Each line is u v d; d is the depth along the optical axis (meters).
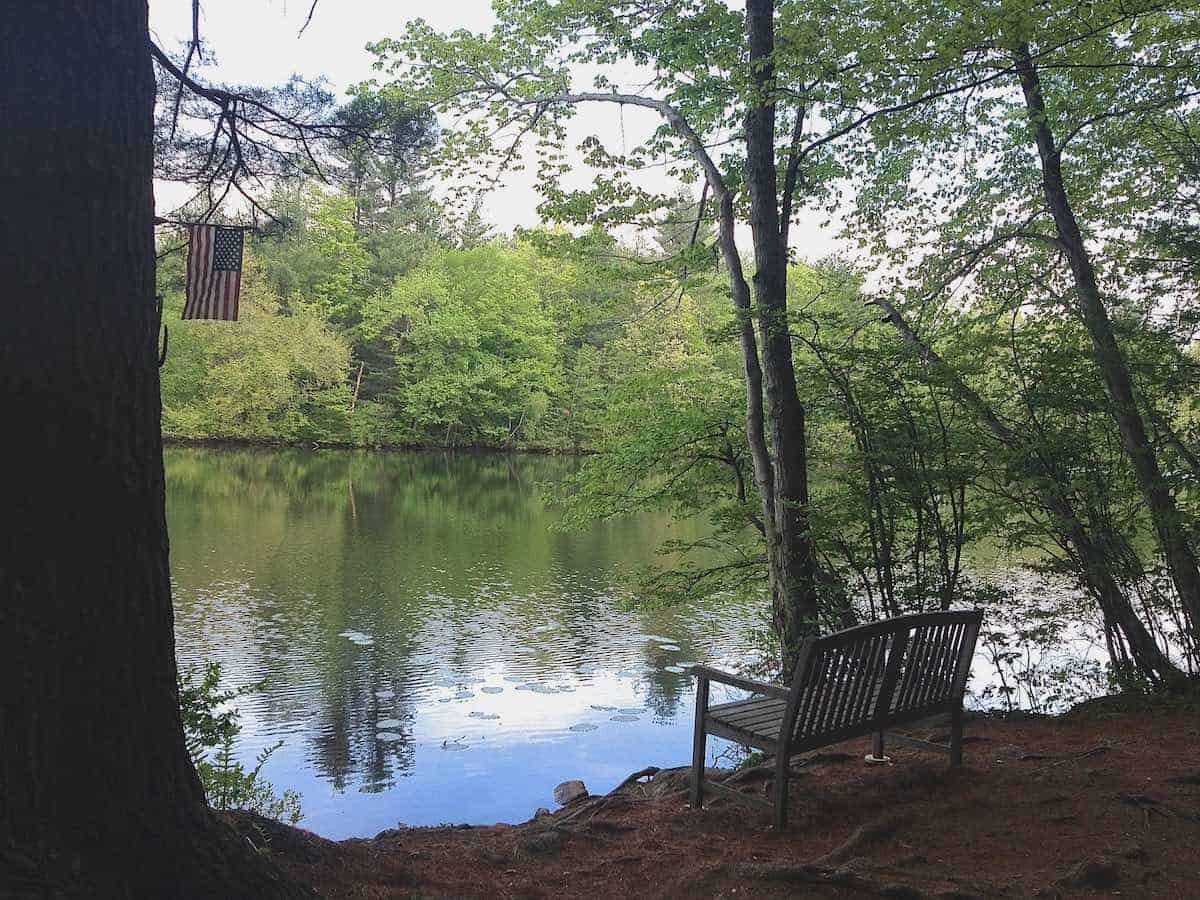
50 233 2.16
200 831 2.43
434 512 26.27
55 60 2.17
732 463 10.48
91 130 2.21
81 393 2.20
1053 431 6.84
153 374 2.40
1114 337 7.00
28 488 2.15
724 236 9.19
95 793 2.26
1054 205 8.27
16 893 2.04
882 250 10.30
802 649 3.51
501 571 17.81
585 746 8.75
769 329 7.56
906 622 3.77
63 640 2.21
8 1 2.14
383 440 49.12
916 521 6.92
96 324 2.22
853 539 7.64
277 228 5.86
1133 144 8.34
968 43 6.93
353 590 15.90
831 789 4.04
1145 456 6.68
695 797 3.93
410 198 48.56
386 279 48.41
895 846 3.32
